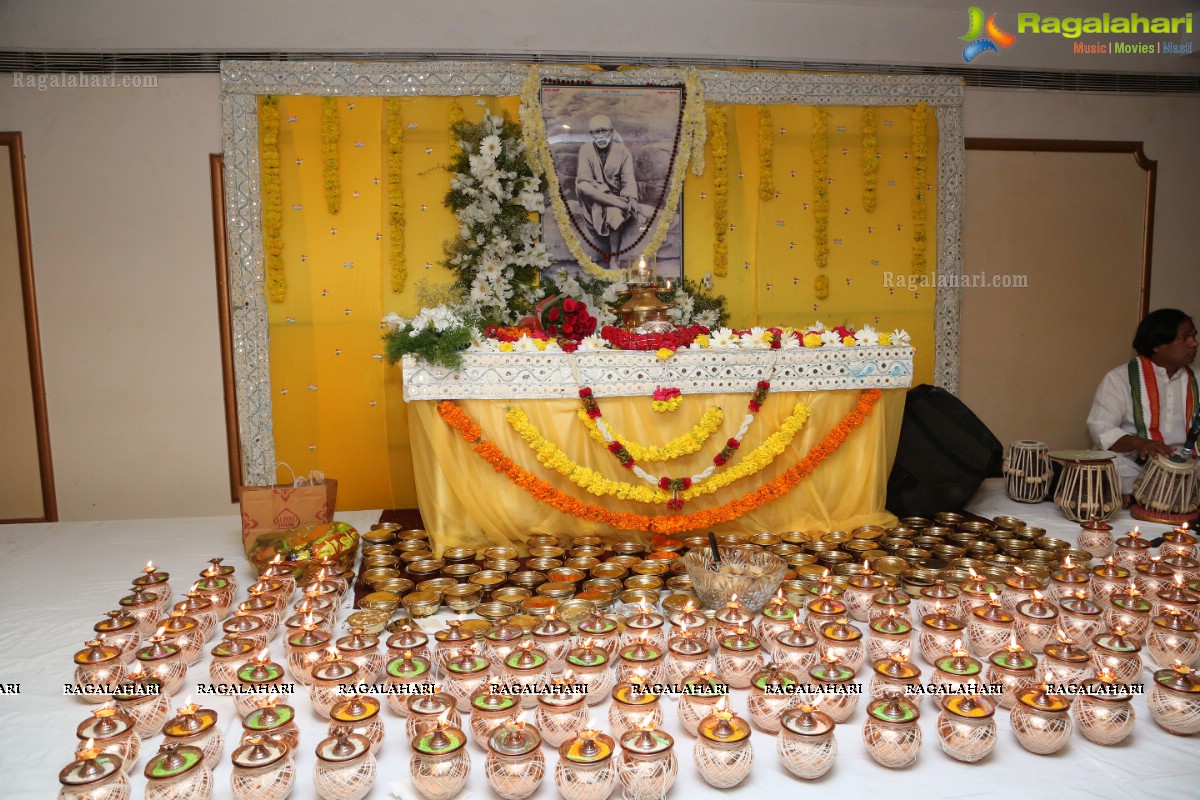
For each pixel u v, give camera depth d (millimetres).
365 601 2748
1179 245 5352
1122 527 3871
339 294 4441
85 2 4223
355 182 4410
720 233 4688
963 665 2117
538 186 4422
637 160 4586
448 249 4426
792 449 3553
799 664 2227
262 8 4312
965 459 3938
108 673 2225
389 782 1843
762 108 4680
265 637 2516
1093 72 5113
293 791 1810
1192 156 5297
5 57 4207
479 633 2367
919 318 4984
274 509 3434
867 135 4812
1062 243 5203
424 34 4402
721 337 3447
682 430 3449
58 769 1921
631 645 2287
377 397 4508
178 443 4477
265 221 4352
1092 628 2443
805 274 4820
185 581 3252
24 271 4293
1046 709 1929
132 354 4406
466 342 3283
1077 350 5297
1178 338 4145
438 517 3371
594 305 4480
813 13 4734
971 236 5082
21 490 4418
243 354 4402
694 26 4621
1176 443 4223
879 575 2787
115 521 4273
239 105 4297
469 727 2088
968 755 1899
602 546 3361
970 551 3248
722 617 2418
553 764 1920
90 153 4285
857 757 1951
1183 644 2320
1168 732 2059
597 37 4527
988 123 5027
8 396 4355
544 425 3381
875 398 3600
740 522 3580
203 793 1708
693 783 1845
